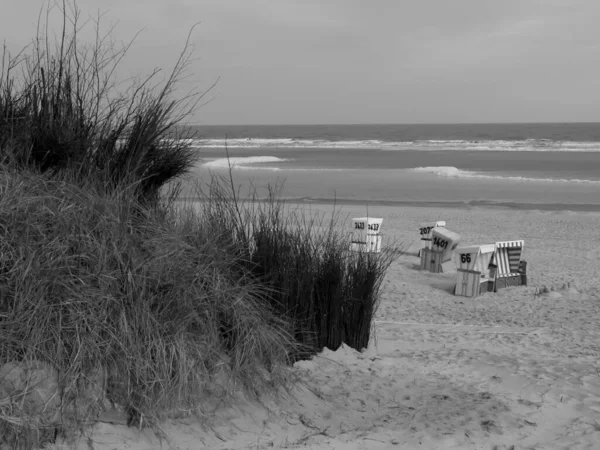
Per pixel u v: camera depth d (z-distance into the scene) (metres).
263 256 4.86
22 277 3.27
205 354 3.78
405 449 3.54
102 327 3.40
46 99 4.28
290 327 4.75
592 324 8.22
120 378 3.38
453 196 25.25
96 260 3.58
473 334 7.24
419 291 10.59
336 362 4.89
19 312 3.25
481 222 18.80
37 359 3.23
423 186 28.56
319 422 3.84
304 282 4.95
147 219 4.18
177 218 4.52
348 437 3.65
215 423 3.56
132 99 4.64
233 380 3.87
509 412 4.22
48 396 3.14
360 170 35.84
